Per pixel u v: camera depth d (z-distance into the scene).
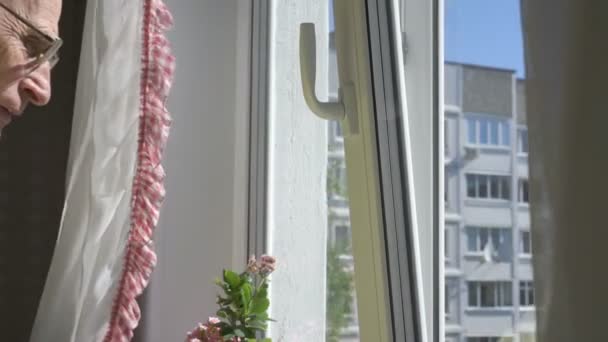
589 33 0.68
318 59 1.71
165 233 1.92
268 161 1.94
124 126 1.59
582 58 0.69
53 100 2.33
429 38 1.21
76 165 1.69
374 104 1.27
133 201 1.56
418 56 1.24
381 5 1.28
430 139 1.21
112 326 1.55
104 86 1.61
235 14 2.03
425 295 1.24
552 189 0.71
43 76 1.09
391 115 1.28
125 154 1.58
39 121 2.32
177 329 1.90
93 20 1.73
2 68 1.02
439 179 1.19
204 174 1.96
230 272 1.62
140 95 1.58
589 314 0.68
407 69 1.28
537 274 0.73
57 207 2.31
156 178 1.57
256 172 1.95
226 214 1.97
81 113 1.72
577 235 0.69
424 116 1.23
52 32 1.13
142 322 1.83
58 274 1.68
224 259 1.95
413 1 1.25
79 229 1.67
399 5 1.29
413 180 1.27
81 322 1.57
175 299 1.90
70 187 1.70
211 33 2.01
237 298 1.61
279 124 1.92
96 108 1.62
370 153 1.26
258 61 1.97
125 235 1.56
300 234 1.81
